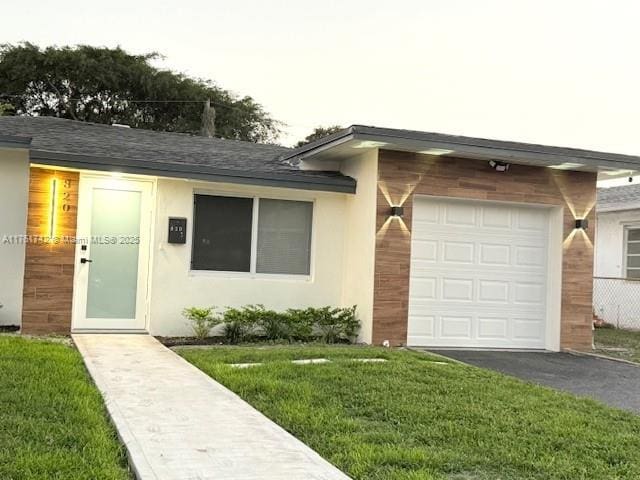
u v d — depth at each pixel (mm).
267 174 10836
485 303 11578
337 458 4633
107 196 10562
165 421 5371
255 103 43375
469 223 11531
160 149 11750
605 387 8133
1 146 9977
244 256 11172
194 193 10852
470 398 6637
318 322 10922
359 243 11219
